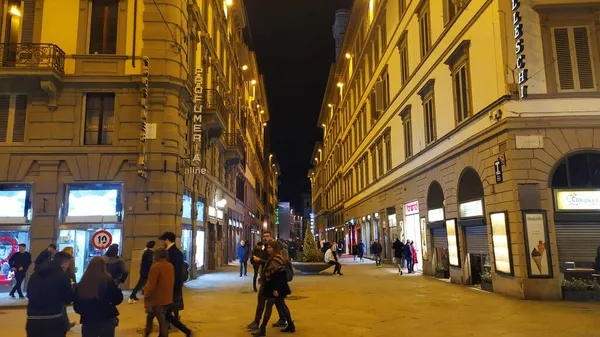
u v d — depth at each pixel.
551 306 11.06
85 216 16.20
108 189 16.44
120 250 15.99
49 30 16.89
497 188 13.38
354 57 39.56
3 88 16.25
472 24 15.09
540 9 13.03
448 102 17.27
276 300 8.35
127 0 17.27
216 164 26.41
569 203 12.42
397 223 24.95
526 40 12.95
